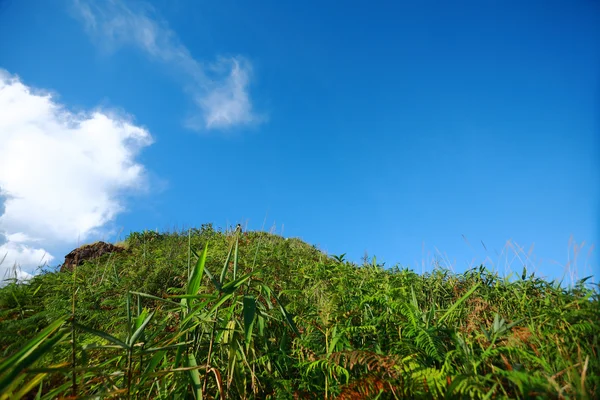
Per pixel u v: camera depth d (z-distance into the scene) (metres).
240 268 4.82
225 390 3.27
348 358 3.12
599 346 2.52
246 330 2.87
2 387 1.86
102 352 3.58
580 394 2.03
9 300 5.05
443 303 4.51
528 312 3.49
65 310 4.80
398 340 3.29
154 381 3.16
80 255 12.38
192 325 3.14
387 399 2.69
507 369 2.60
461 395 2.25
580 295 3.29
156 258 8.80
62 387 2.44
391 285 4.59
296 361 3.53
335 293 4.40
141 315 2.97
